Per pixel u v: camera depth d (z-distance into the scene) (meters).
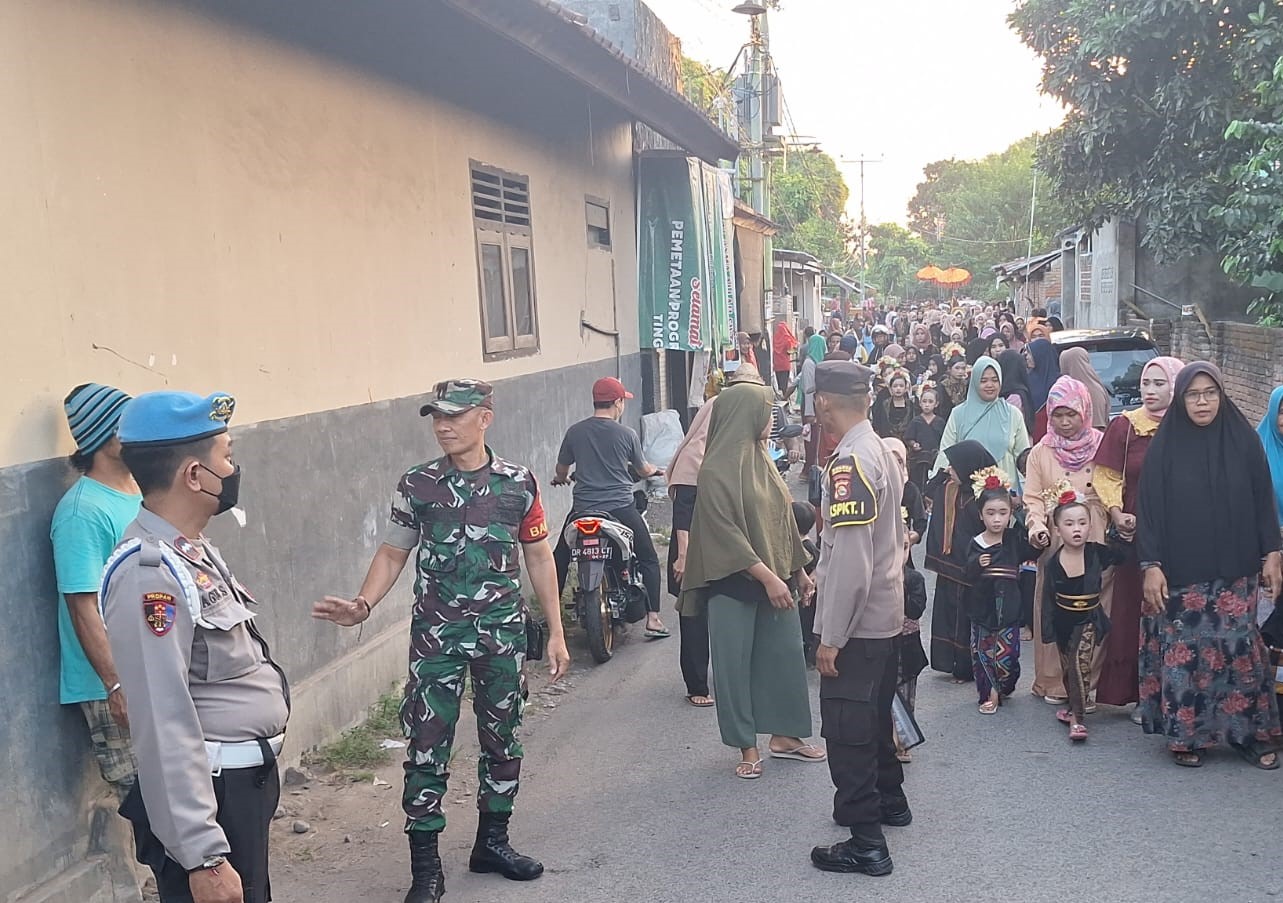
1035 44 15.95
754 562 5.13
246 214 5.13
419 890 4.09
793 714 5.40
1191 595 5.14
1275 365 12.66
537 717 6.34
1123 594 5.80
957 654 6.59
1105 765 5.30
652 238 12.80
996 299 66.06
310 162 5.72
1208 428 5.16
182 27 4.69
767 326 21.22
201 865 2.42
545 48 7.29
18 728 3.60
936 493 6.56
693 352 15.27
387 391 6.54
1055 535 5.75
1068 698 5.75
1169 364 5.63
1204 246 14.98
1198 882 4.07
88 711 3.82
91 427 3.80
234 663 2.64
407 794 4.12
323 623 5.75
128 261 4.30
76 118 4.04
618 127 11.90
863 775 4.25
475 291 7.96
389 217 6.62
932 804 4.91
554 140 9.86
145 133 4.43
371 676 6.16
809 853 4.48
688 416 15.70
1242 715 5.15
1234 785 5.00
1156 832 4.52
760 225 19.56
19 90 3.78
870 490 4.13
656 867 4.40
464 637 4.16
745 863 4.41
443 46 7.38
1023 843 4.47
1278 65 10.28
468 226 7.84
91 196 4.11
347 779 5.32
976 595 6.09
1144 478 5.22
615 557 7.38
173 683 2.46
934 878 4.20
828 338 23.25
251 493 5.12
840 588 4.12
